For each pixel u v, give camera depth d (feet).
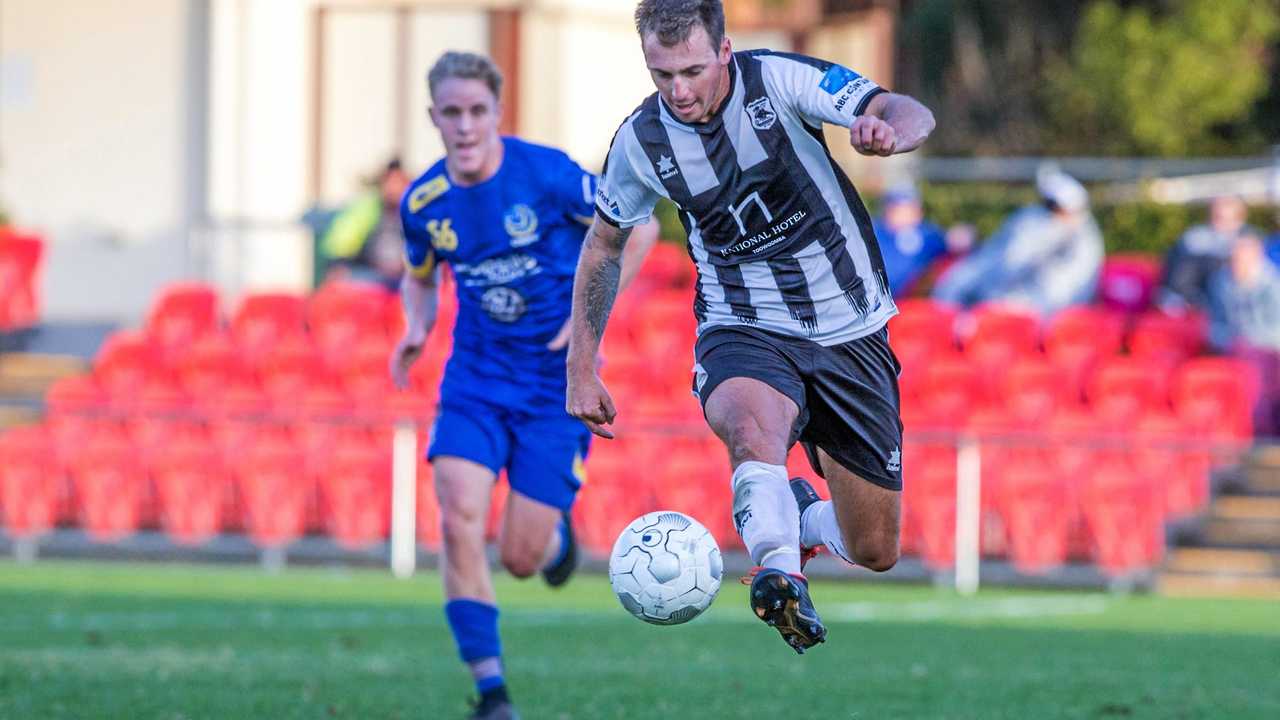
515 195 82.38
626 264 82.74
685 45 57.11
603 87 263.49
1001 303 208.64
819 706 88.94
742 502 56.65
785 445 58.54
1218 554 178.29
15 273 234.58
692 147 60.03
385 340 202.59
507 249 82.64
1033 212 212.02
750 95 59.31
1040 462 181.88
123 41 250.57
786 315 61.93
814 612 53.83
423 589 160.45
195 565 186.50
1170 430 185.16
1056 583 175.73
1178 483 182.39
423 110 254.27
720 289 62.95
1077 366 195.72
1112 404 188.85
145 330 223.92
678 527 59.82
